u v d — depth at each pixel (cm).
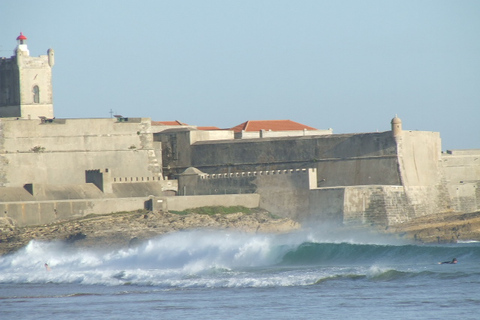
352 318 19088
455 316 18888
